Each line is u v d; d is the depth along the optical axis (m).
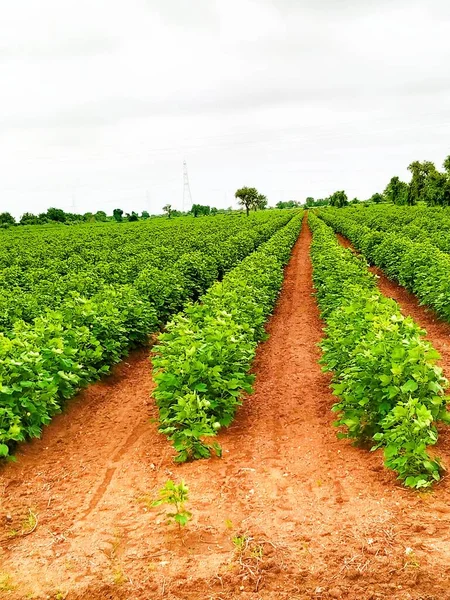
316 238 35.38
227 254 27.31
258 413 8.60
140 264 23.38
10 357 7.68
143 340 12.93
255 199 113.81
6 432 6.62
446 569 4.11
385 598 3.92
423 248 19.98
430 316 15.44
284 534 4.95
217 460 6.80
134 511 5.70
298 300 19.91
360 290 12.12
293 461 6.71
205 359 7.81
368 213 60.25
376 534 4.74
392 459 5.77
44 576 4.61
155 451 7.32
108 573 4.58
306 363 11.54
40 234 59.00
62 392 8.50
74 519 5.62
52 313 10.64
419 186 79.00
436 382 6.14
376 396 6.54
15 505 6.01
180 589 4.29
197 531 5.12
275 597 4.09
